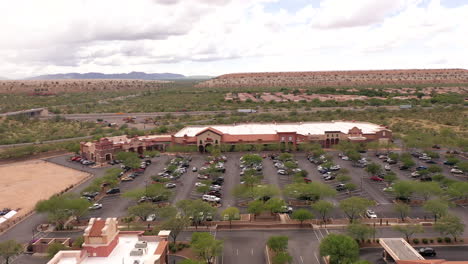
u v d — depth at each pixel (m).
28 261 77.69
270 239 74.44
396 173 135.75
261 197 106.12
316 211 100.88
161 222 95.75
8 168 161.12
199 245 71.06
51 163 169.50
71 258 56.91
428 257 75.31
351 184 113.19
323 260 74.75
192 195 116.38
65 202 95.56
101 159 164.12
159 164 158.88
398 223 92.19
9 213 99.81
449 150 170.00
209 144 176.50
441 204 90.31
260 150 175.12
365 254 76.94
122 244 62.75
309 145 166.12
